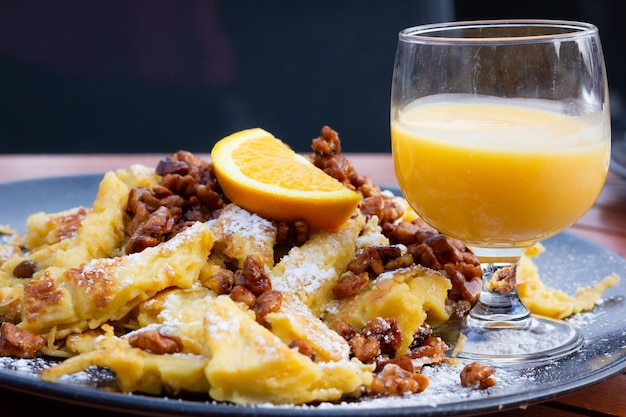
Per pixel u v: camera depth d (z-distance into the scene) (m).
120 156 0.80
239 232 0.52
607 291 0.57
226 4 1.49
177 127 1.54
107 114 1.54
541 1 1.04
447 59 0.51
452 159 0.50
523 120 0.50
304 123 1.53
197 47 1.51
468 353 0.51
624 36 1.07
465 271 0.54
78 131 1.54
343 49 1.51
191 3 1.50
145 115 1.54
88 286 0.50
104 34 1.50
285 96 1.53
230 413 0.43
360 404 0.45
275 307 0.49
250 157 0.55
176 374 0.46
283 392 0.45
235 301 0.49
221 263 0.53
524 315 0.53
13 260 0.55
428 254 0.53
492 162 0.50
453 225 0.52
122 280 0.50
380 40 1.50
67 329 0.50
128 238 0.55
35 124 1.54
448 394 0.47
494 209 0.50
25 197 0.67
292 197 0.52
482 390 0.47
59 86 1.52
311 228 0.53
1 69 1.51
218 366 0.45
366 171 0.76
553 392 0.46
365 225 0.55
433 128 0.51
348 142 1.53
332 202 0.52
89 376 0.47
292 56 1.51
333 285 0.52
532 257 0.61
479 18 1.05
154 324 0.48
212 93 1.53
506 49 0.50
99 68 1.52
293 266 0.52
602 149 0.51
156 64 1.51
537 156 0.50
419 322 0.51
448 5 1.38
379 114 1.52
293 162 0.55
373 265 0.52
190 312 0.49
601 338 0.52
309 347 0.47
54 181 0.68
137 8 1.49
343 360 0.47
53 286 0.50
